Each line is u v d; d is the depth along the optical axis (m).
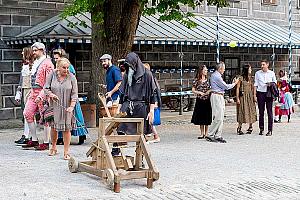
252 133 16.53
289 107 19.81
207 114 14.82
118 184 8.67
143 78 10.25
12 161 11.26
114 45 17.41
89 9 16.25
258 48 28.42
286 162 11.59
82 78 21.66
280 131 17.05
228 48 26.97
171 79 24.91
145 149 9.29
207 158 11.89
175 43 21.61
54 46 19.25
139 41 20.62
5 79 19.92
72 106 11.27
